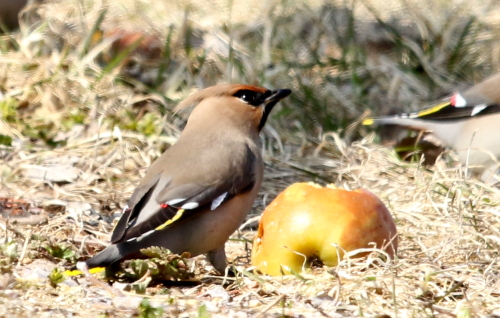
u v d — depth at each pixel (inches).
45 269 350.9
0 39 580.4
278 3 680.4
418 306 313.0
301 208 338.0
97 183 464.8
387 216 344.5
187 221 343.0
